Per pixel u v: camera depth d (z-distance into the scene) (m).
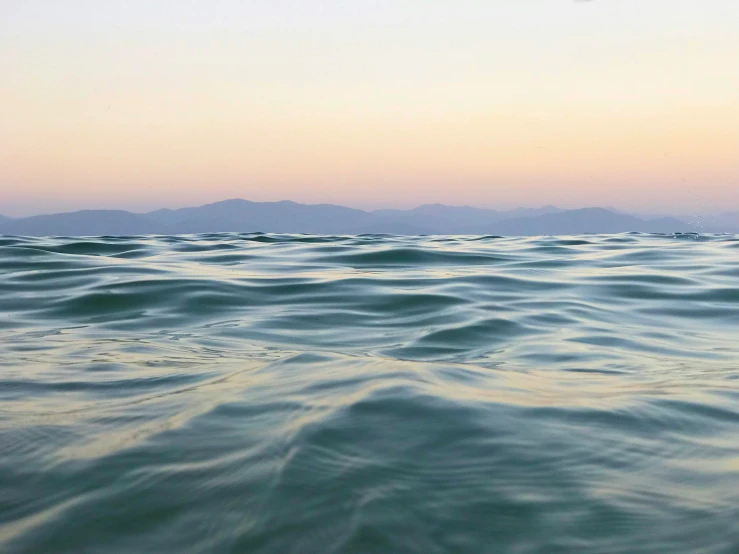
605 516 2.11
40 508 2.22
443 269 9.41
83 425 3.03
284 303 7.01
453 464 2.45
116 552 1.95
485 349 5.10
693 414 3.18
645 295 7.59
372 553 1.90
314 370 3.76
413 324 6.06
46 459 2.62
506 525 2.06
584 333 5.71
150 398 3.46
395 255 10.68
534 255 11.16
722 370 4.38
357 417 2.88
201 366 4.29
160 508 2.18
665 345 5.30
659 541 1.96
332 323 6.11
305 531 2.00
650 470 2.47
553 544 1.95
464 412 2.97
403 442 2.63
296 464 2.43
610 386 3.81
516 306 6.87
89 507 2.21
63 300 7.01
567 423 2.94
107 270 8.84
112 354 4.74
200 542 1.98
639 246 12.72
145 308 6.71
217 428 2.84
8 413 3.24
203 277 8.30
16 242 12.30
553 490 2.29
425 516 2.10
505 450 2.59
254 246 12.41
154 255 10.89
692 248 12.20
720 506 2.16
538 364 4.57
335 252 11.19
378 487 2.27
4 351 4.86
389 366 3.77
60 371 4.18
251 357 4.66
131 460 2.56
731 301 7.24
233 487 2.28
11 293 7.38
